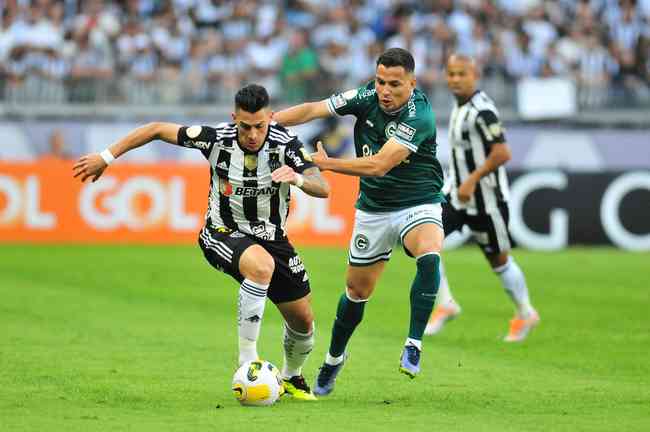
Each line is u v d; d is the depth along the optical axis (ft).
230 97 241.35
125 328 112.06
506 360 96.27
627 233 209.87
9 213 205.98
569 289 152.25
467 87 110.73
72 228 207.51
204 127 74.69
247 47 246.06
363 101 79.61
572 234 209.46
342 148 229.45
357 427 66.18
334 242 208.44
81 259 180.34
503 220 110.52
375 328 115.34
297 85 238.89
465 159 111.75
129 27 243.40
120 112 237.66
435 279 76.79
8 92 234.79
